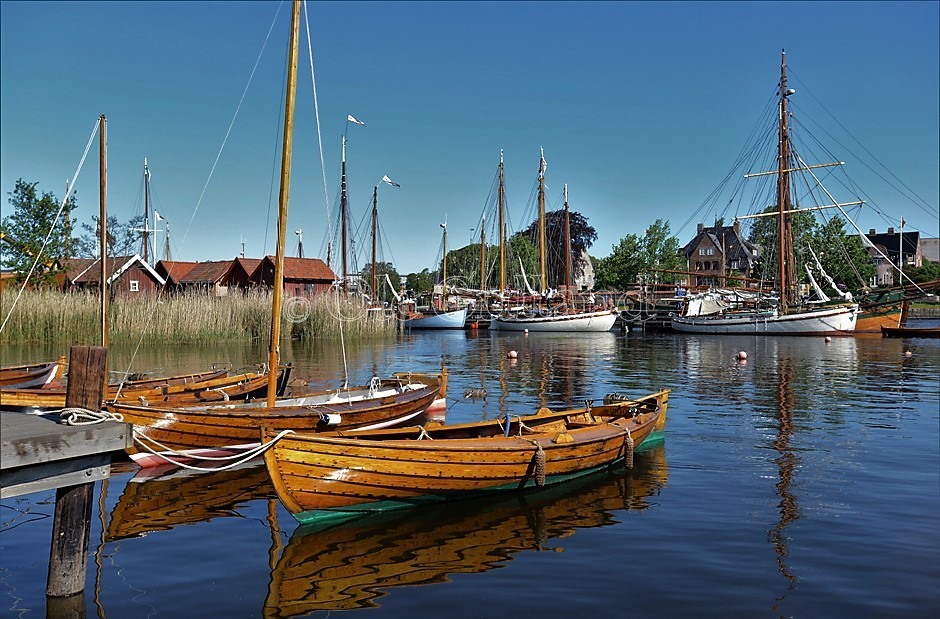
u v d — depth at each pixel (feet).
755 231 348.38
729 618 25.62
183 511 37.96
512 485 40.16
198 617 25.81
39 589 27.99
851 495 40.52
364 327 175.01
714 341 174.50
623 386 88.84
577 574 29.60
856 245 267.39
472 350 148.05
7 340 118.73
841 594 27.53
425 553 31.96
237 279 233.76
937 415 66.23
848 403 73.82
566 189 232.94
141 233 233.55
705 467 46.98
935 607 26.43
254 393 68.49
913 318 279.69
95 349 26.09
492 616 25.85
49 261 143.33
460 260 375.86
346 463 34.91
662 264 284.61
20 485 23.73
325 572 29.84
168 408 44.45
